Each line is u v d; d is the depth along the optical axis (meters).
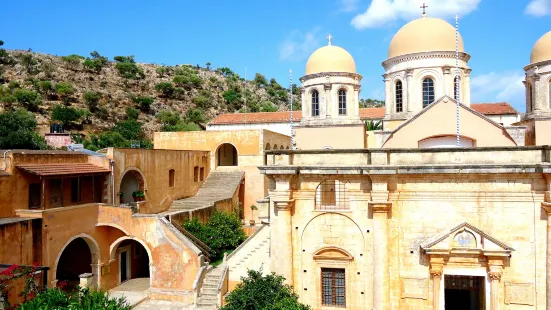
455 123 26.53
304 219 21.62
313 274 21.64
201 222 35.25
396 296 20.52
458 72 28.86
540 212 19.19
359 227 20.95
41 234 24.78
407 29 31.89
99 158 31.94
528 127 29.56
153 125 88.50
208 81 117.56
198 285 26.80
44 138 52.16
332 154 21.42
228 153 56.16
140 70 108.12
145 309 25.97
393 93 32.44
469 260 19.62
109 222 29.47
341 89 34.88
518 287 19.38
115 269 31.25
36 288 19.12
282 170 21.02
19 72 88.00
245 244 27.70
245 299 19.30
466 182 19.83
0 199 24.50
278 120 58.81
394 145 27.33
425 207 20.28
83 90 90.25
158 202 37.81
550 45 28.89
